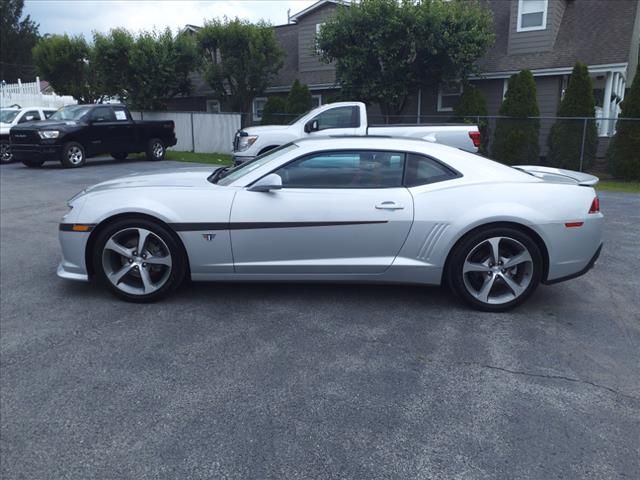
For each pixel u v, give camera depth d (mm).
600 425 2801
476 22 16672
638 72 13711
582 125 14773
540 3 17469
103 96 24047
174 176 5121
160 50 21094
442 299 4691
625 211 9148
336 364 3461
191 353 3613
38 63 23344
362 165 4461
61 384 3213
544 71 16984
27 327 4051
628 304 4598
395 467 2473
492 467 2471
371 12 16438
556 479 2391
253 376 3303
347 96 18047
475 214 4258
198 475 2424
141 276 4480
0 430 2762
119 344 3758
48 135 14875
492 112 18625
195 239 4395
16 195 10586
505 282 4344
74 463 2512
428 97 19641
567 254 4344
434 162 4461
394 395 3086
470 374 3340
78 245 4496
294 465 2486
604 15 17891
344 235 4344
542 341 3830
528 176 4504
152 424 2807
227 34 21031
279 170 4480
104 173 14094
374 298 4695
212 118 21031
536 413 2906
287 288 4934
